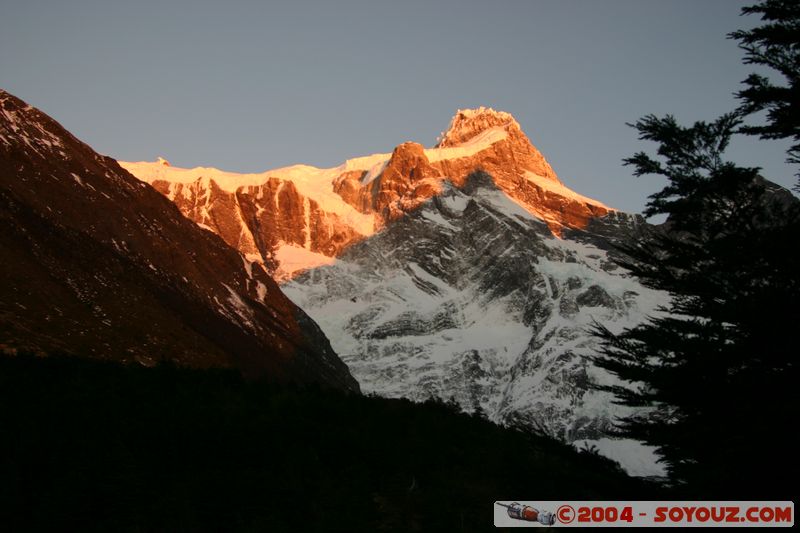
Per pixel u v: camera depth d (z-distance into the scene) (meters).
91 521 36.12
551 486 40.78
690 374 39.09
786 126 41.34
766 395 36.44
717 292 41.56
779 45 42.31
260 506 37.47
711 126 42.88
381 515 37.94
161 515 36.50
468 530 37.22
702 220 42.62
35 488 37.88
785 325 37.12
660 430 40.16
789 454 34.25
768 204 42.09
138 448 41.78
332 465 42.31
